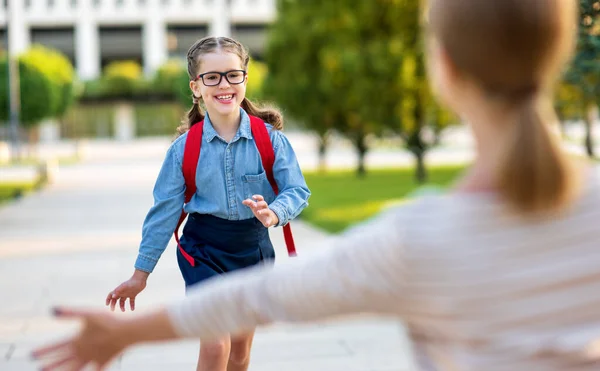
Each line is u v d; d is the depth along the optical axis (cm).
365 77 1998
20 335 586
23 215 1543
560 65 130
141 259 331
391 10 2012
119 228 1299
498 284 124
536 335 125
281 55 2459
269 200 343
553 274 124
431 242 125
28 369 493
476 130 133
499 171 125
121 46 7550
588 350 124
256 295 134
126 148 5450
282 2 2530
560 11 125
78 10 7256
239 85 337
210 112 339
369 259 127
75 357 144
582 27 671
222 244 336
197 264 333
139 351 527
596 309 125
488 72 127
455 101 134
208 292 138
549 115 129
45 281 821
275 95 2500
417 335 134
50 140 6825
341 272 128
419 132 2075
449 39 129
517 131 125
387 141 2389
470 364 127
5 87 3931
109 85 6366
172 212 333
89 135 6938
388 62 1967
